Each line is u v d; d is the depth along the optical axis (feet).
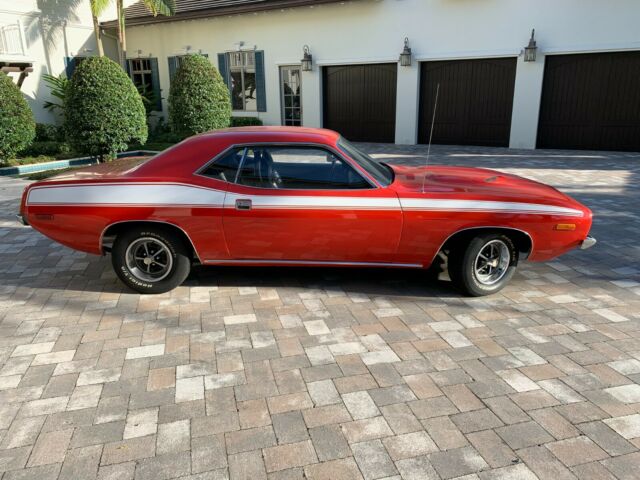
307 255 14.75
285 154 14.49
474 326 13.20
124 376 10.91
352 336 12.66
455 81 49.73
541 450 8.66
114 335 12.76
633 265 17.76
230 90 63.31
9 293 15.46
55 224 14.69
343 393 10.29
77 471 8.23
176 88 45.11
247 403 9.98
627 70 42.11
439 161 40.81
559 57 44.39
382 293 15.34
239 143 14.58
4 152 39.06
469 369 11.16
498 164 38.91
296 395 10.23
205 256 14.88
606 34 41.55
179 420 9.48
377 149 49.47
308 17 55.01
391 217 14.11
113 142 37.96
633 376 10.87
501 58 46.83
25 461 8.46
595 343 12.29
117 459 8.50
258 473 8.17
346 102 56.54
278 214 14.17
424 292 15.42
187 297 15.10
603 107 43.80
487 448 8.71
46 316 13.85
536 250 14.66
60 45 61.00
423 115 52.49
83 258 18.80
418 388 10.45
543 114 46.42
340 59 54.39
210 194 14.32
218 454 8.61
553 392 10.30
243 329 13.05
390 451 8.65
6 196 30.48
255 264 15.03
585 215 14.49
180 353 11.87
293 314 13.92
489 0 45.42
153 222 14.55
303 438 8.98
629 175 33.86
